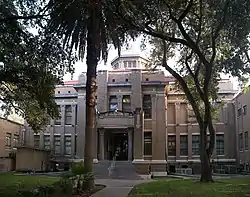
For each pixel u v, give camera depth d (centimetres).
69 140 4916
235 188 1761
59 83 2192
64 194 1379
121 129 4381
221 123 4788
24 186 1916
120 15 1597
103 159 4188
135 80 4503
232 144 4747
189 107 4794
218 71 2630
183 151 4778
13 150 4738
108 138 4541
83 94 4638
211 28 2219
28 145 4706
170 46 2794
